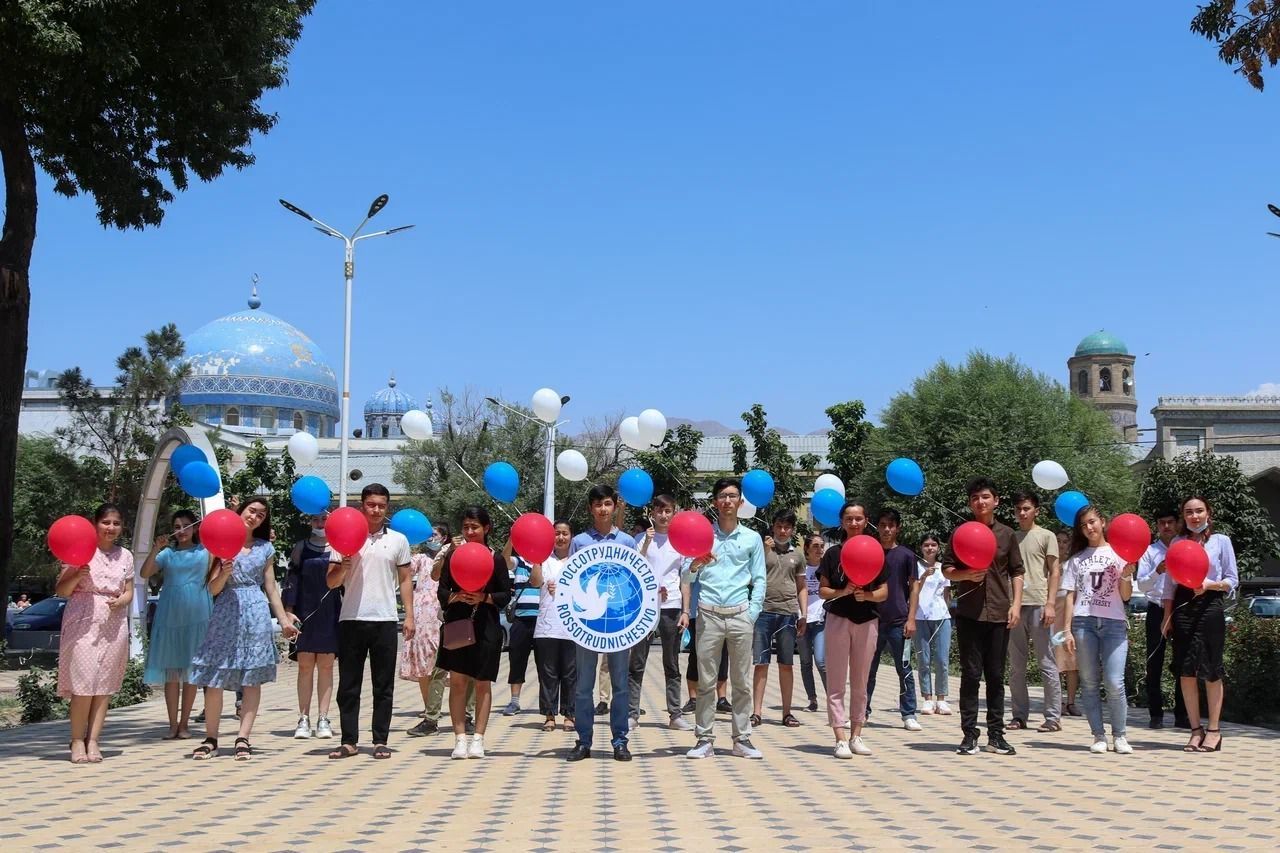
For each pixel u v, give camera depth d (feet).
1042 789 24.84
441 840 19.70
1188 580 30.66
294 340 250.78
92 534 29.43
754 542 30.30
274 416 241.76
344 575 30.42
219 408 237.86
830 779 26.30
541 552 29.63
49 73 42.32
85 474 100.42
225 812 22.36
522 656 42.63
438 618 36.76
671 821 21.25
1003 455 125.70
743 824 20.94
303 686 35.32
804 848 18.93
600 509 29.96
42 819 21.70
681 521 29.27
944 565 32.30
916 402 133.18
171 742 34.12
